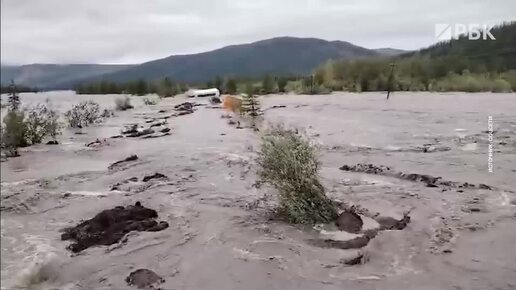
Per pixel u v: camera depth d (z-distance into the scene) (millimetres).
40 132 24125
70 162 17562
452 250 7254
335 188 11266
